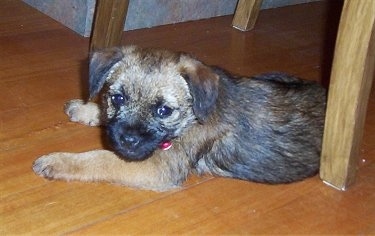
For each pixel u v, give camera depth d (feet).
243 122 2.48
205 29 4.03
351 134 2.38
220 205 2.31
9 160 2.41
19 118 2.70
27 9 3.94
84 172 2.34
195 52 3.62
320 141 2.55
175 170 2.40
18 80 3.01
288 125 2.52
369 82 2.34
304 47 3.92
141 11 3.85
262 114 2.51
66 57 3.33
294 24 4.36
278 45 3.91
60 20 3.78
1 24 3.65
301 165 2.49
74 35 3.63
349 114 2.37
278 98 2.57
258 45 3.87
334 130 2.42
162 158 2.39
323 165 2.48
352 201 2.40
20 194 2.23
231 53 3.68
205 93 2.34
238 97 2.50
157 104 2.31
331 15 4.68
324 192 2.44
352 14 2.25
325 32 4.25
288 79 2.89
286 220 2.27
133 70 2.33
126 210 2.23
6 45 3.37
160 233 2.13
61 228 2.10
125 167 2.36
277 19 4.42
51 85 3.00
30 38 3.51
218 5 4.27
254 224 2.23
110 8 3.20
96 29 3.29
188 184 2.43
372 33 2.24
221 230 2.18
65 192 2.28
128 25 3.82
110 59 2.39
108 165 2.35
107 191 2.32
